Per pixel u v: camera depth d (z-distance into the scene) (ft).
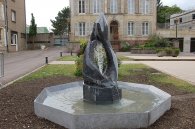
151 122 20.77
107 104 25.54
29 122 21.77
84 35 154.10
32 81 42.16
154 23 159.33
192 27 188.14
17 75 52.31
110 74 26.66
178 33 164.04
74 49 145.28
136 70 58.03
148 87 31.68
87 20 153.79
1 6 135.03
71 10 154.30
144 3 157.89
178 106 26.18
